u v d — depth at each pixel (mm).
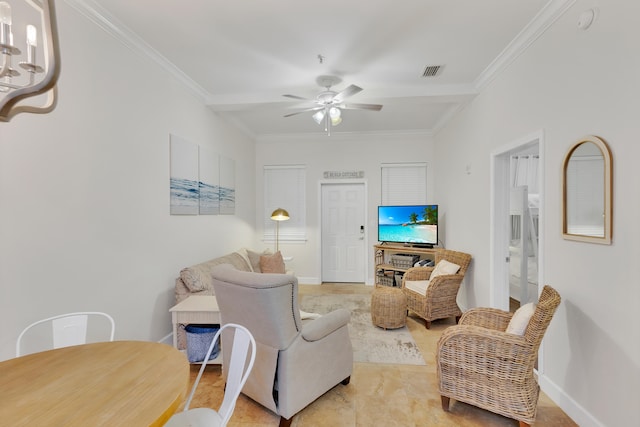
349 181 5617
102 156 2195
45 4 1012
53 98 1183
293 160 5730
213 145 3979
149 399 966
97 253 2148
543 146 2230
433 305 3473
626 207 1547
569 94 1958
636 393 1497
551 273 2143
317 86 3451
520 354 1764
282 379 1839
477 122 3447
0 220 1585
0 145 1582
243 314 1895
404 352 2891
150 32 2398
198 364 2604
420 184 5488
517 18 2223
